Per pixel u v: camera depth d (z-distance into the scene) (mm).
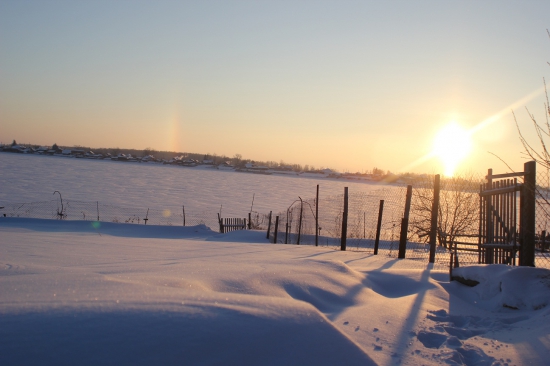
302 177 146000
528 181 7293
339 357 3391
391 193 22719
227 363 3135
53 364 2824
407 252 14586
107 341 3068
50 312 3289
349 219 24734
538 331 4621
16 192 48094
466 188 18844
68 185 60656
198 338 3256
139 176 91812
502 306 5879
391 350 4125
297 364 3252
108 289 4004
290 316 3719
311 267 6871
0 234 14711
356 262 9648
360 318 4973
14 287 3938
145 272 5711
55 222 24078
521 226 7461
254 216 38719
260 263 7273
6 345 2883
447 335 4637
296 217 28375
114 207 40750
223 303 3824
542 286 5840
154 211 40656
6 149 195125
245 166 187625
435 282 7164
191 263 7305
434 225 10555
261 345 3334
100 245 12578
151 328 3262
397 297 6586
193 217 37875
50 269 5551
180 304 3680
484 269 6781
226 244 15156
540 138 5875
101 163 142375
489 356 4105
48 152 199875
